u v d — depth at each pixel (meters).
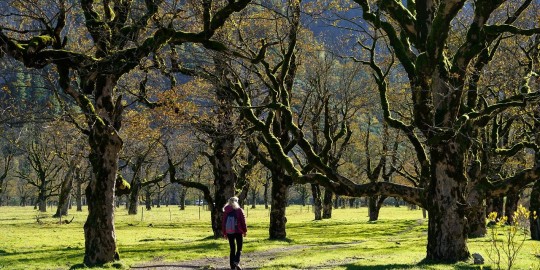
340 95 56.12
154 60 25.94
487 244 27.55
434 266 18.44
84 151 38.12
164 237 40.44
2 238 36.84
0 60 18.75
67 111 19.05
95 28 20.72
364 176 80.94
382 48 45.91
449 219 19.92
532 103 20.84
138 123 28.45
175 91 27.62
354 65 55.09
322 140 63.97
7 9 21.19
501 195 20.28
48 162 82.69
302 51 40.84
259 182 83.75
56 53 19.52
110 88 21.06
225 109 29.88
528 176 19.98
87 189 21.16
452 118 20.22
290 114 22.83
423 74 19.84
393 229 48.09
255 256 25.50
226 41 25.00
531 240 30.30
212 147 34.81
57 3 19.98
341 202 142.62
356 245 30.62
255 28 31.38
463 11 32.25
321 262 21.80
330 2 25.92
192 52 29.22
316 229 49.16
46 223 56.81
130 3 21.50
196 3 21.12
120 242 35.22
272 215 34.09
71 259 24.61
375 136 69.81
